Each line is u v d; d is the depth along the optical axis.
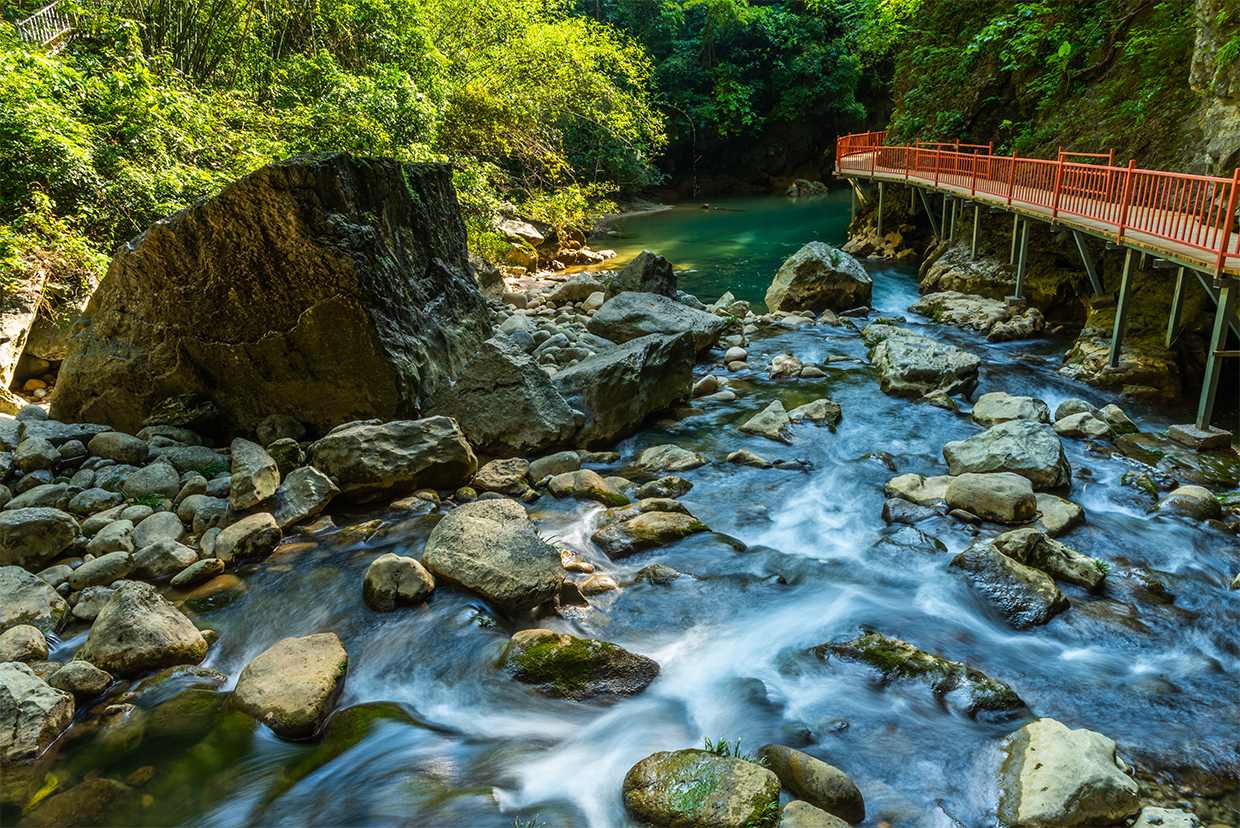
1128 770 3.39
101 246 9.90
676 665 4.32
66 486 5.96
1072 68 15.36
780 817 3.08
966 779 3.43
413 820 3.28
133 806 3.37
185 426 7.09
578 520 6.02
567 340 10.35
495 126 20.97
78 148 9.67
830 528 5.93
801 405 8.70
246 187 6.53
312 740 3.80
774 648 4.45
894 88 23.38
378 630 4.62
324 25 17.34
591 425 7.56
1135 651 4.36
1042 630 4.56
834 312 13.75
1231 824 3.13
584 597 4.93
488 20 22.09
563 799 3.38
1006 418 7.79
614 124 24.44
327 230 6.69
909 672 4.10
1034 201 12.05
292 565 5.40
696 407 8.82
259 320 6.96
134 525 5.68
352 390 7.14
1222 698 3.94
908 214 20.84
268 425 7.19
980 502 5.84
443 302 8.68
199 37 14.91
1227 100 10.48
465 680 4.17
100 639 4.25
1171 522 5.79
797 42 39.59
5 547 5.17
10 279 8.42
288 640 4.33
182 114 11.80
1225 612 4.68
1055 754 3.31
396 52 18.45
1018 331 11.70
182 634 4.40
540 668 4.13
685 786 3.25
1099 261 12.27
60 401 7.35
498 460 6.89
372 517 6.14
